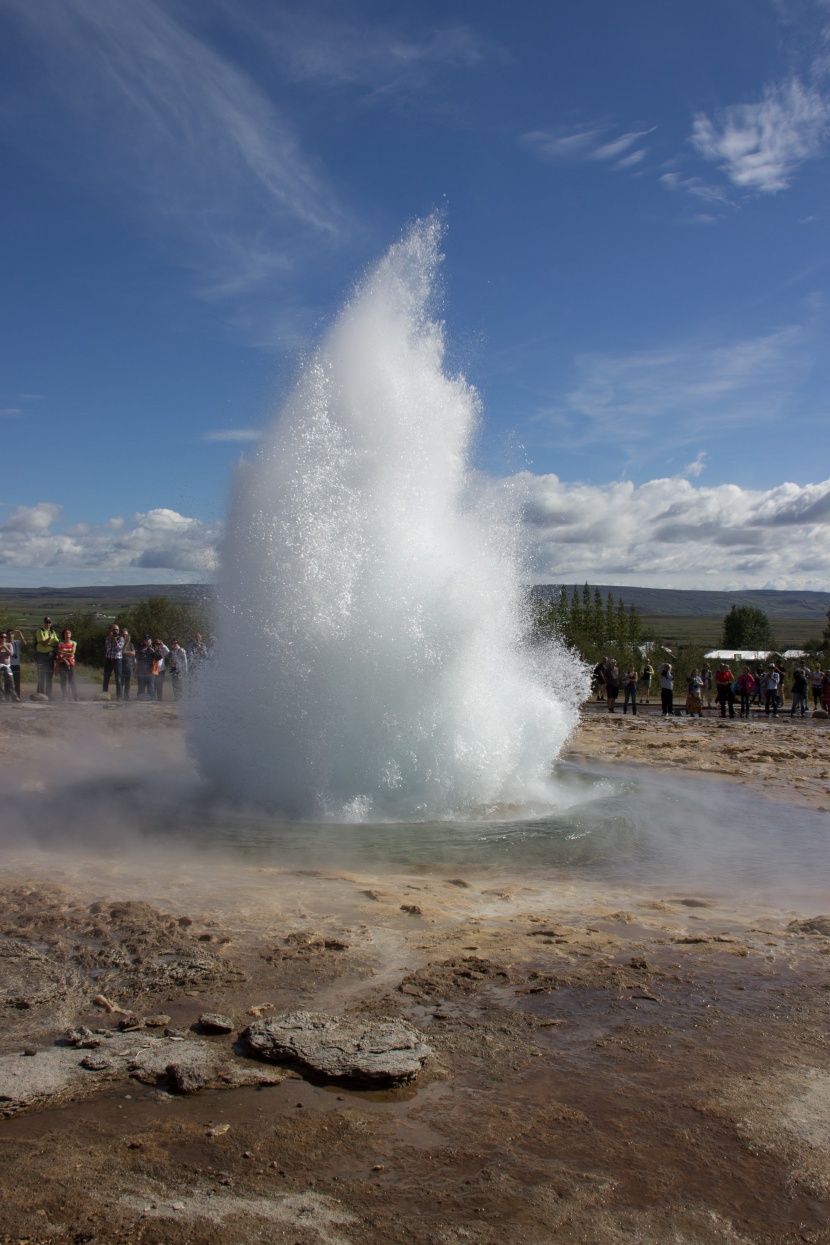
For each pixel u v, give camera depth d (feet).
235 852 24.58
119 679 69.15
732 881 23.31
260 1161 9.54
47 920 17.25
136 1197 8.84
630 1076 11.65
